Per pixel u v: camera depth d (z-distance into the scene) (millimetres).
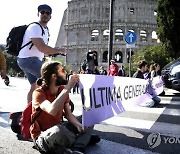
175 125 6566
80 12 95375
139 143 5020
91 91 4188
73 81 3854
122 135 5570
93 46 92875
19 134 5180
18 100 11195
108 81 4770
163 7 34844
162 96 13898
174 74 14414
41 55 5957
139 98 6988
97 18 93062
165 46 35594
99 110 4410
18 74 89125
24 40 5750
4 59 7293
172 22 34312
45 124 4133
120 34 92250
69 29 97438
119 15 91625
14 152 4301
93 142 4754
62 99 3801
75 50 95688
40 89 4141
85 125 3963
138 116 7734
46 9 5781
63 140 3752
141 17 92000
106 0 92438
